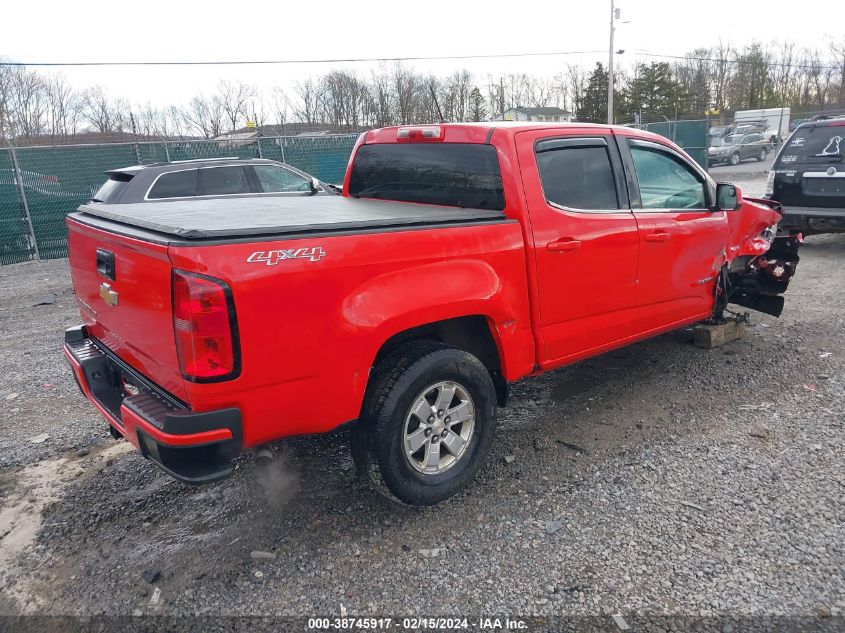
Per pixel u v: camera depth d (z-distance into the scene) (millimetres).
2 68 40000
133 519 3494
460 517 3424
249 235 2676
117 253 3047
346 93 47812
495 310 3496
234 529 3379
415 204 4242
